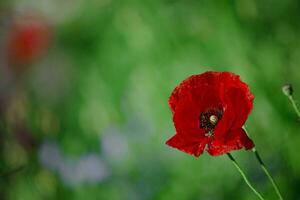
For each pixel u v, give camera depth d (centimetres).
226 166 150
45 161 165
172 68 161
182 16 162
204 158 152
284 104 150
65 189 164
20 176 163
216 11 158
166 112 162
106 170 162
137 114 163
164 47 162
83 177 164
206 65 158
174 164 157
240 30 157
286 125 149
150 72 163
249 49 155
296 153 146
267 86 152
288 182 143
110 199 162
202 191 151
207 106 98
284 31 156
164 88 162
